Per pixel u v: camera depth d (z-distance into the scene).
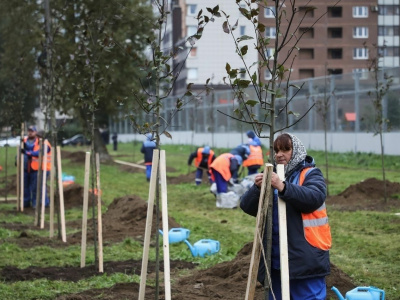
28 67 35.00
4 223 17.11
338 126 38.25
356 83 36.34
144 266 7.75
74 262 11.90
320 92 39.22
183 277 10.58
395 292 9.65
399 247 13.08
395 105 33.19
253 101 6.41
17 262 11.98
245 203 6.42
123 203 17.08
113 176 33.28
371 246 13.35
